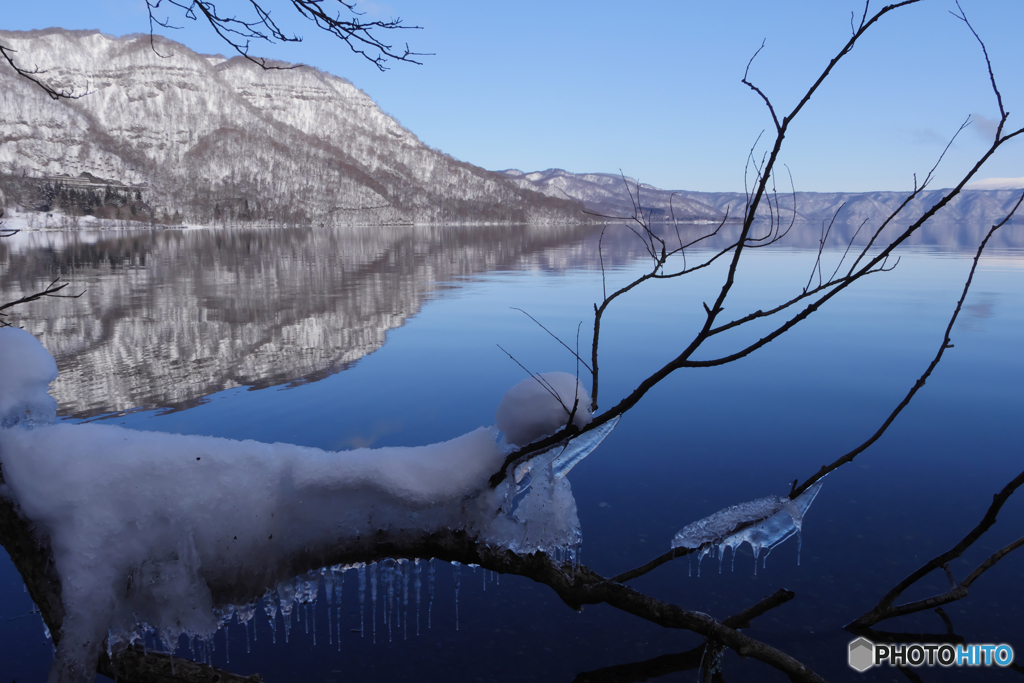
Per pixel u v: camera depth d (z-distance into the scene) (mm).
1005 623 2230
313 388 5766
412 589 2508
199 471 1335
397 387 5785
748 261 21141
